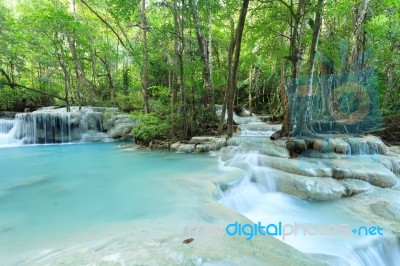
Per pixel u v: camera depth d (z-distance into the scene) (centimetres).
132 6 897
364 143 687
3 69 1728
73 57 1600
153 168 617
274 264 192
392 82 1162
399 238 322
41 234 265
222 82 1406
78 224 293
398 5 933
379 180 503
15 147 1116
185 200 363
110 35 2094
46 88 1916
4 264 201
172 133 953
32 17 1273
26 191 436
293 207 438
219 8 907
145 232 253
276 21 886
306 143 672
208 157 755
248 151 672
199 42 1074
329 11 689
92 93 1850
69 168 642
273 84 1891
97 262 189
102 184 475
